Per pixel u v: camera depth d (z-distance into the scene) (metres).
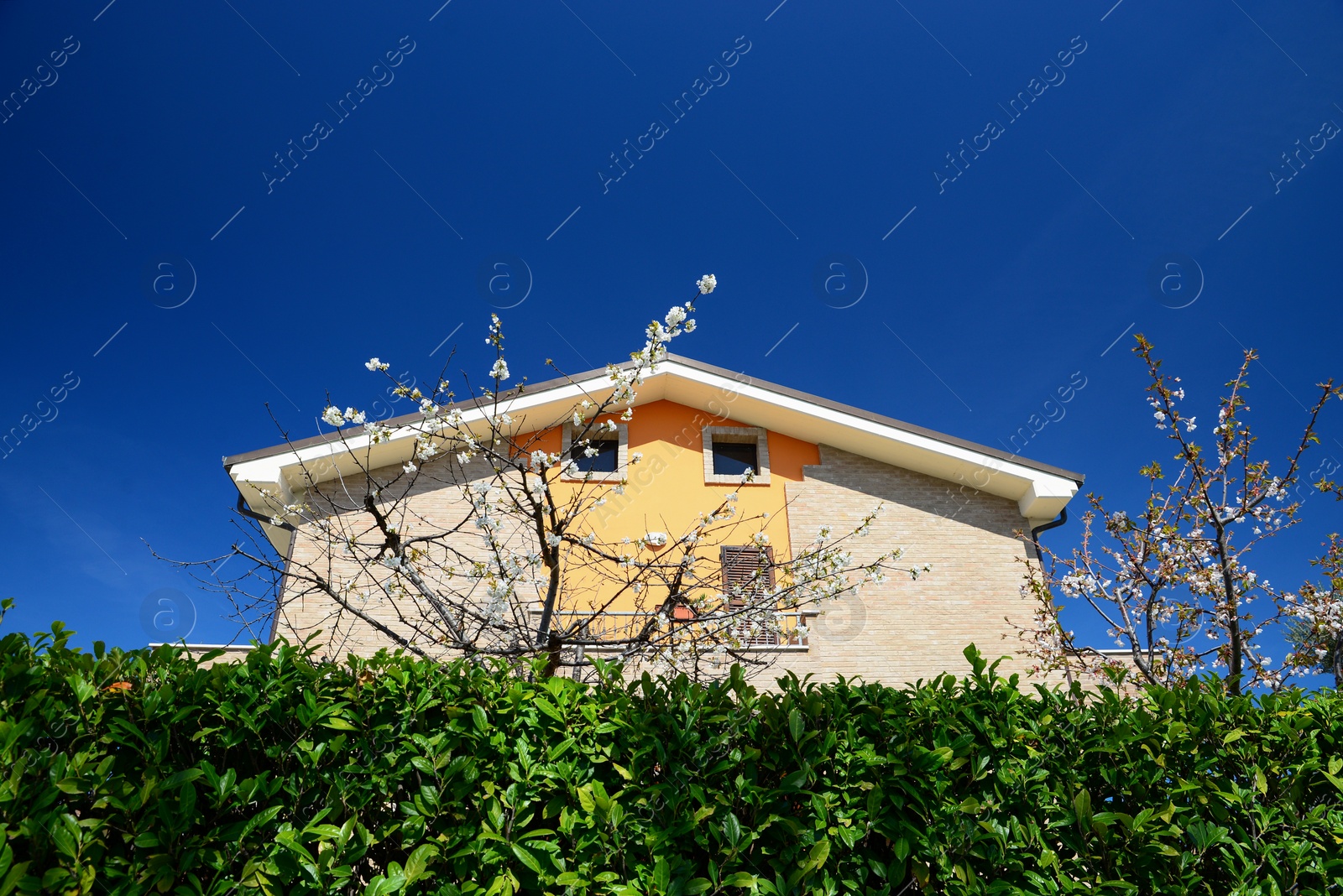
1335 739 3.93
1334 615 8.43
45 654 3.61
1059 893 3.30
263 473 11.25
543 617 6.33
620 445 13.30
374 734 3.38
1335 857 3.51
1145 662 9.52
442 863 3.12
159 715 3.18
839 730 3.64
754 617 7.39
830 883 3.20
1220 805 3.61
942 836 3.40
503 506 8.02
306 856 2.84
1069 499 12.83
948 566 12.57
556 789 3.34
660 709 3.67
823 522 12.84
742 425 13.81
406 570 6.31
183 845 2.91
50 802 2.79
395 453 12.11
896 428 13.22
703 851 3.33
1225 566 7.95
